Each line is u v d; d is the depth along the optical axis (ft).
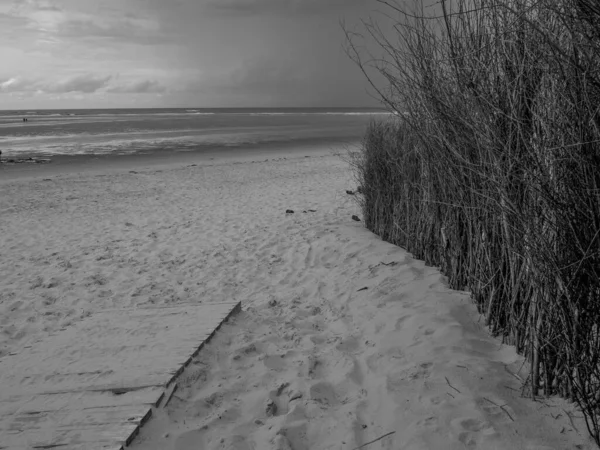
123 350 10.66
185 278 18.15
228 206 31.45
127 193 37.50
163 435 7.92
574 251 7.10
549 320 7.63
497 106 8.53
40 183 42.86
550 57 6.97
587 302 7.14
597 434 6.79
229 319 12.71
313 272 17.31
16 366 10.21
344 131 116.98
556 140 7.22
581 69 6.42
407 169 16.33
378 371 9.59
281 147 76.79
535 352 7.98
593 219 6.88
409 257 16.14
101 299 16.47
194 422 8.41
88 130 124.47
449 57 9.46
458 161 10.48
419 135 11.91
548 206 7.40
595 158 6.84
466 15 9.17
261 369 10.19
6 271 19.74
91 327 12.21
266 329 12.56
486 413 7.75
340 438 7.79
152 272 18.99
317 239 21.43
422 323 11.00
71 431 7.76
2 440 7.65
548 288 7.46
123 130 124.16
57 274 19.19
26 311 15.65
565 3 6.54
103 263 20.36
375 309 12.63
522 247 8.38
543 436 7.13
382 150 19.42
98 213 30.60
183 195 36.11
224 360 10.66
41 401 8.72
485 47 8.80
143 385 8.99
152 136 102.01
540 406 7.79
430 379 8.82
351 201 30.50
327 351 10.87
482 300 11.13
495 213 9.52
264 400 8.99
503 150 8.37
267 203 31.78
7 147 77.97
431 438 7.37
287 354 10.89
